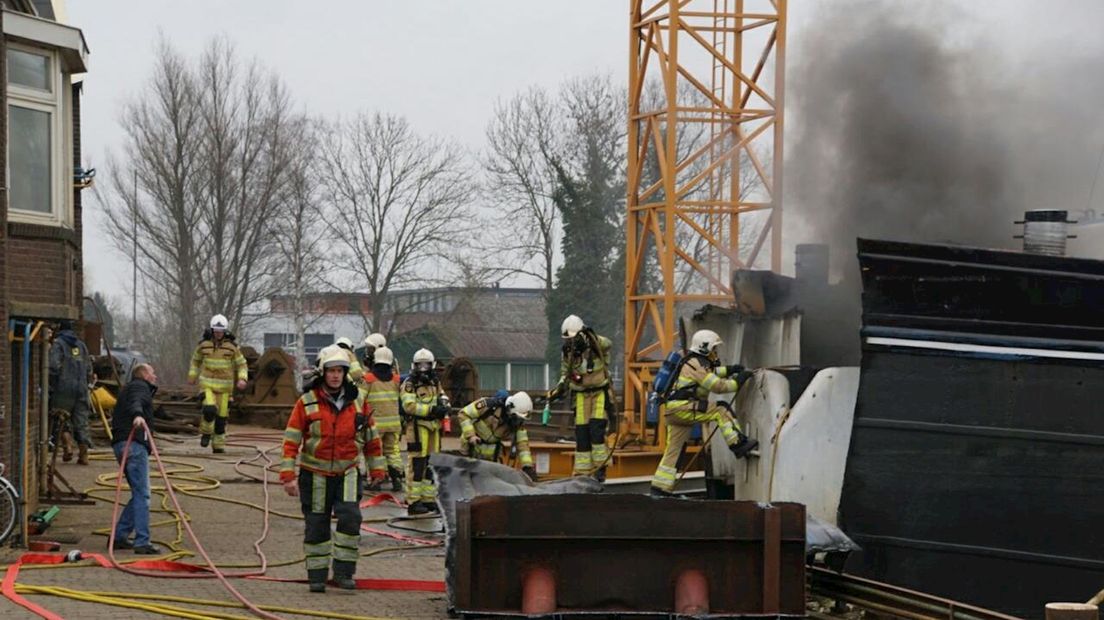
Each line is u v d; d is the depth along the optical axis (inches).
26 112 546.0
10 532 475.8
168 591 413.1
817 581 407.2
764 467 453.1
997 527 399.9
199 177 2086.6
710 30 965.2
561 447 703.7
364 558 517.0
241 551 513.7
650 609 352.5
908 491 401.4
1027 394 401.1
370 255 2239.2
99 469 757.3
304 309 2669.8
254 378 1131.3
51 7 760.3
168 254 2079.2
